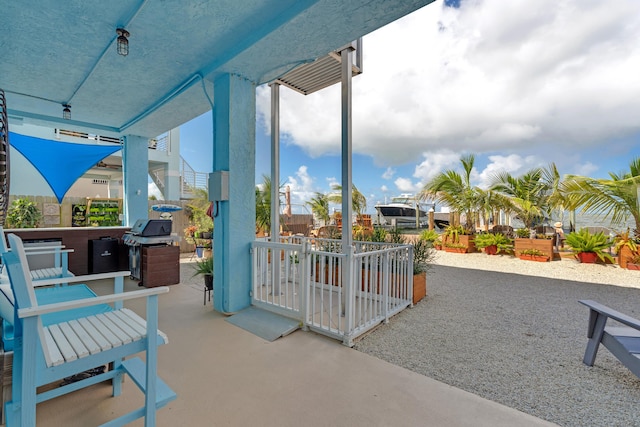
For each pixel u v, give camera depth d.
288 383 2.04
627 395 1.95
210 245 7.27
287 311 3.17
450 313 3.53
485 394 1.95
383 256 3.21
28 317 1.19
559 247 7.39
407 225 12.98
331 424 1.65
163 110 4.55
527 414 1.75
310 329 2.96
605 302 3.95
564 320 3.30
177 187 11.58
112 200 7.88
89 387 1.94
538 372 2.23
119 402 1.80
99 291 4.32
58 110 4.82
